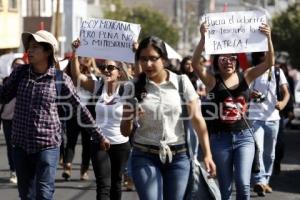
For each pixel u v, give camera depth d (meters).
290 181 13.90
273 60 9.23
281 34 57.62
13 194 12.16
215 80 9.04
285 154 18.69
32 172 8.20
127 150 9.66
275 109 12.13
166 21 88.94
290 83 19.70
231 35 9.21
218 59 9.09
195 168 7.45
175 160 7.39
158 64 7.34
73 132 13.48
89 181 13.66
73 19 53.94
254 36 9.25
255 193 12.38
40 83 8.06
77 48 10.17
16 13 41.28
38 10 46.22
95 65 12.45
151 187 7.29
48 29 33.66
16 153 8.15
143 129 7.38
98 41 10.34
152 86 7.38
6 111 12.62
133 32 10.38
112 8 77.00
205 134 7.43
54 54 8.12
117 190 9.73
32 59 8.04
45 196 7.99
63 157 13.67
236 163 8.79
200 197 7.44
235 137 8.86
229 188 8.91
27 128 8.03
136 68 9.38
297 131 27.28
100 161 9.30
